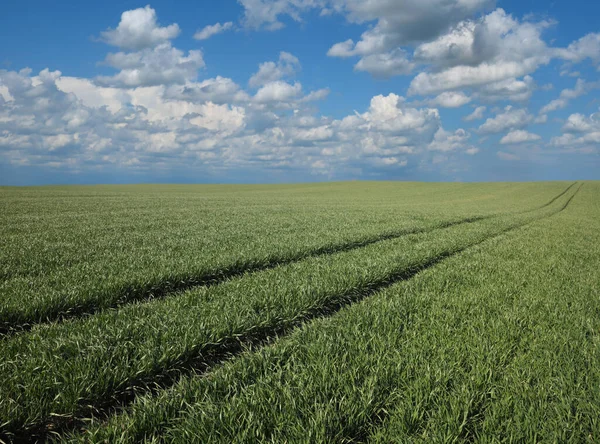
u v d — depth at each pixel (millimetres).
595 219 33688
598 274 10820
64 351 5055
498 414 3729
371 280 9633
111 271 9523
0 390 4039
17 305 6688
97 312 6887
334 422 3551
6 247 13188
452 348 5227
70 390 4172
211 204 43406
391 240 16859
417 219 27312
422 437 3398
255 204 44938
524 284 9586
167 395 4074
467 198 70188
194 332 5660
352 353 5086
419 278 10031
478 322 6383
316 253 13750
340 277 9227
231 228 20062
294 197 67750
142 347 5113
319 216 28469
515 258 13336
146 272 9336
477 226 24312
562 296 8250
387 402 3961
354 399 3902
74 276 8992
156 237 16234
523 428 3514
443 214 32281
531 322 6414
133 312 6777
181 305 7285
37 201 42844
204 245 14242
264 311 6855
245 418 3525
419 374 4461
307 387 4086
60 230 18562
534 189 88688
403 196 76875
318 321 6617
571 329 6105
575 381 4434
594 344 5430
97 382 4301
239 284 8828
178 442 3277
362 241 16453
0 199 44562
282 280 9062
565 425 3545
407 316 6844
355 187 108062
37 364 4660
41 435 3857
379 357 4840
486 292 8523
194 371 5129
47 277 9023
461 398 3941
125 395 4535
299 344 5406
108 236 16516
